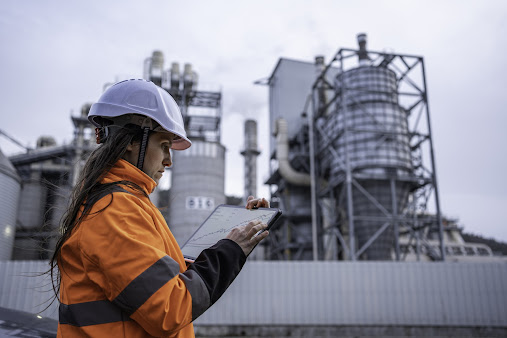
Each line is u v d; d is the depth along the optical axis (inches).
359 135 1096.8
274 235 1581.0
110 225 40.8
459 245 1720.0
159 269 39.8
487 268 684.1
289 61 1558.8
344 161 1101.1
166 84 1582.2
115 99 51.3
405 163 1074.1
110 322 40.8
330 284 662.5
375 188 1046.4
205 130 1601.9
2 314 90.4
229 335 632.4
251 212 59.9
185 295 40.8
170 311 39.1
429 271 679.7
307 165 1425.9
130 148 50.1
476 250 1743.4
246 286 651.5
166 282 39.5
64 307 43.1
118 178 47.4
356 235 1064.2
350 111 1128.8
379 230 988.6
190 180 1397.6
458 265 683.4
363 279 669.3
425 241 1024.2
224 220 62.3
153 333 39.8
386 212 990.4
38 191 1362.0
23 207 1323.8
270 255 1584.6
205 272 44.6
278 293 652.7
